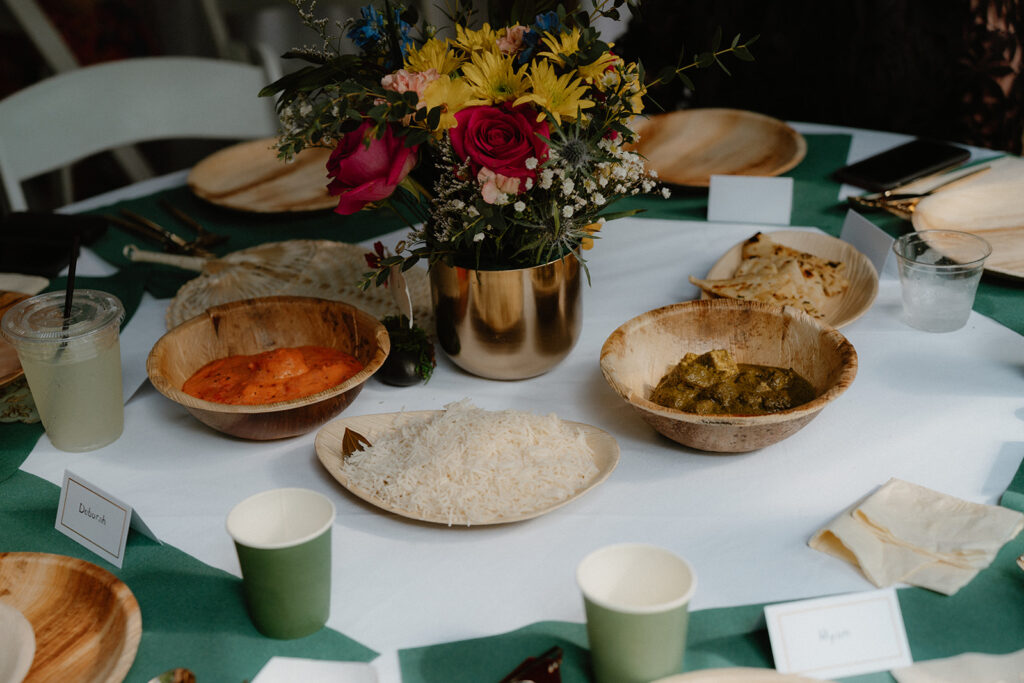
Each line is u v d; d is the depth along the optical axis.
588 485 0.93
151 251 1.52
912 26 2.12
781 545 0.88
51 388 1.03
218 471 1.03
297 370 1.08
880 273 1.37
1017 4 2.00
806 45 2.30
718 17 2.35
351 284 1.34
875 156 1.65
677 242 1.49
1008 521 0.84
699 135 1.78
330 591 0.82
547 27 0.97
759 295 1.24
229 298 1.32
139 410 1.15
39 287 1.40
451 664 0.76
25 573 0.84
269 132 2.12
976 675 0.73
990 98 2.10
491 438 0.95
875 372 1.14
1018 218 1.40
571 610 0.82
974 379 1.12
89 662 0.77
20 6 2.91
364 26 1.01
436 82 0.93
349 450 1.00
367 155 0.93
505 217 0.99
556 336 1.12
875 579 0.81
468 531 0.91
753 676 0.67
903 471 0.97
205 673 0.76
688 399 1.01
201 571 0.88
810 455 1.00
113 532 0.90
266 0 3.15
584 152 0.95
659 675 0.70
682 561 0.68
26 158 1.89
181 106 2.05
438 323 1.15
